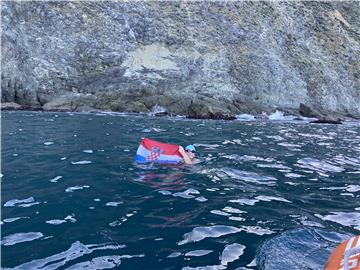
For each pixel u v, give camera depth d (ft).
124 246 13.20
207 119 62.49
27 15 72.64
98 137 35.01
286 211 17.47
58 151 27.99
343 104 85.05
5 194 18.24
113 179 21.36
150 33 81.00
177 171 23.68
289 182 22.66
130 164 24.86
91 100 66.08
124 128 42.57
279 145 35.96
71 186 19.79
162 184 20.90
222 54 81.35
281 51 87.61
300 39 92.38
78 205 17.06
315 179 23.59
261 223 15.81
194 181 21.75
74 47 74.74
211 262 12.23
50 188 19.35
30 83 68.03
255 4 93.61
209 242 13.75
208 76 77.30
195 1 88.28
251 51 84.07
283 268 11.92
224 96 73.82
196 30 83.92
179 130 43.55
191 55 79.56
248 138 39.70
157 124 48.70
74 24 76.43
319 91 84.23
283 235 14.56
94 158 26.20
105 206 17.10
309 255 12.91
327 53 92.63
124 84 70.44
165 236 14.15
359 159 30.71
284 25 92.79
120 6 81.41
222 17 87.51
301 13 97.71
